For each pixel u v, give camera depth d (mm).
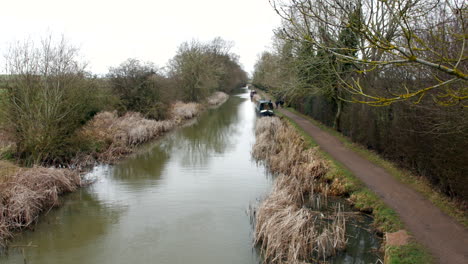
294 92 23281
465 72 6812
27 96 13820
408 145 11695
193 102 42438
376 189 10852
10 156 14508
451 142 8891
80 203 11977
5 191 10289
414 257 6816
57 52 14820
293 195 11078
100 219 10703
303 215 9141
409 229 8016
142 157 18562
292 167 13930
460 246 7133
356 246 8391
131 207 11617
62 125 15211
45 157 14422
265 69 33281
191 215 10883
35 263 8344
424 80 9844
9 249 8969
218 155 18953
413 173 11875
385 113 14016
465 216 8367
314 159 14305
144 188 13500
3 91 13891
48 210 11281
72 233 9812
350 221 9648
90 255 8664
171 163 17297
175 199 12258
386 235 7914
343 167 13250
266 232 8500
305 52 18281
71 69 15414
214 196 12477
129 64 26219
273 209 9508
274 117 28000
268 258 8070
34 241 9375
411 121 11336
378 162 13930
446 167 9305
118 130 20422
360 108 17109
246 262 8164
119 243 9234
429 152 10391
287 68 21203
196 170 15969
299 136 19391
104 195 12750
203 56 44781
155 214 11023
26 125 14055
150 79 26500
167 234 9664
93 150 17219
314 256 8000
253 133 25969
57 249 8945
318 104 26750
